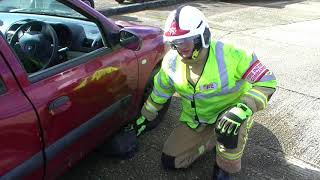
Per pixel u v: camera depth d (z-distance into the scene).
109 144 3.28
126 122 3.33
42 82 2.32
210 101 2.81
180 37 2.41
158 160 3.38
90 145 2.82
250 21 9.03
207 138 3.18
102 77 2.80
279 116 4.24
